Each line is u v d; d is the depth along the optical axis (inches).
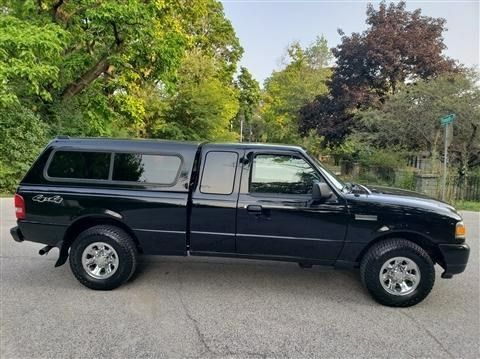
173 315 141.6
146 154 164.9
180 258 213.0
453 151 522.0
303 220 155.9
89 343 120.0
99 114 562.3
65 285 168.9
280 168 159.9
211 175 161.2
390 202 154.8
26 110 449.4
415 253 151.5
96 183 164.4
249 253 161.3
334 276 189.6
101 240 162.9
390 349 121.0
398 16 792.3
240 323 136.6
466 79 513.3
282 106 1212.5
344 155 883.4
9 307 145.3
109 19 460.8
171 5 605.6
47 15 497.7
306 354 117.0
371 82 794.8
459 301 161.2
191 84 845.2
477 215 384.5
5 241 235.6
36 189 165.6
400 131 554.6
